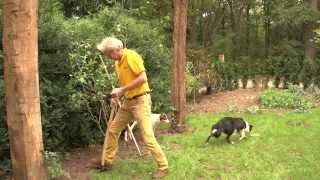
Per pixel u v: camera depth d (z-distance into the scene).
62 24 8.18
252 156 7.52
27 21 4.91
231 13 20.59
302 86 15.62
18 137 5.11
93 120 8.09
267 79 15.93
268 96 12.62
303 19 16.89
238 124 8.41
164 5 16.14
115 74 7.62
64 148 7.89
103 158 6.83
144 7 15.00
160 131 9.53
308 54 18.22
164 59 10.29
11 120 5.09
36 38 5.04
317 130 9.35
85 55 7.60
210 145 8.27
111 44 6.30
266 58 17.91
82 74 7.54
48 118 7.15
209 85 14.84
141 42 9.88
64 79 7.71
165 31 15.91
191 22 19.41
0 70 6.70
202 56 15.36
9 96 5.05
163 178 6.51
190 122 10.40
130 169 6.89
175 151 7.88
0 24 6.90
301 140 8.52
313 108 12.04
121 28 9.54
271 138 8.67
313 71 15.72
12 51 4.93
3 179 6.32
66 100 7.50
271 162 7.19
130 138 8.45
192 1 18.95
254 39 20.83
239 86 15.77
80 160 7.43
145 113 6.50
